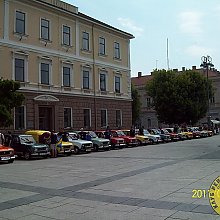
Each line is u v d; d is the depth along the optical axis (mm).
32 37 31688
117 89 42312
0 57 28719
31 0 31312
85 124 36969
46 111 32812
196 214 7094
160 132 38625
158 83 55125
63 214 7555
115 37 42531
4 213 7789
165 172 13367
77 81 36406
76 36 36656
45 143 23172
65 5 35844
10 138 23031
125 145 30484
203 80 54406
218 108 70375
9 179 13016
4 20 29219
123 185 10844
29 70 31125
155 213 7301
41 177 13359
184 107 52688
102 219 7039
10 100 23234
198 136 45781
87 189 10422
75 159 20922
